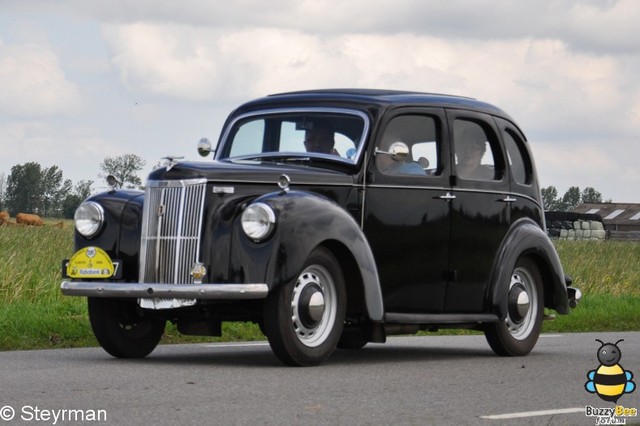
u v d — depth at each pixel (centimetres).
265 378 1022
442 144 1322
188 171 1150
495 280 1366
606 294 2711
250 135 1346
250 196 1160
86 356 1254
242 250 1112
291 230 1107
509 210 1400
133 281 1196
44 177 14250
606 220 17188
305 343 1134
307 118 1301
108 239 1209
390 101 1280
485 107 1405
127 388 930
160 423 757
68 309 1669
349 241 1156
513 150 1435
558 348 1499
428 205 1288
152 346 1259
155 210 1166
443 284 1309
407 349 1470
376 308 1187
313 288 1138
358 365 1180
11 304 1773
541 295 1438
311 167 1233
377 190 1242
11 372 1046
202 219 1136
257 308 1166
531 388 1004
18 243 3212
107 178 1257
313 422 777
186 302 1134
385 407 859
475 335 1755
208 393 910
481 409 861
